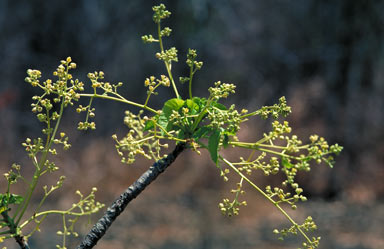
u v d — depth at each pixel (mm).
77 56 19500
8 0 19359
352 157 16359
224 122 1925
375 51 17141
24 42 19188
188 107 2049
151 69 20234
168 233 11438
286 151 1984
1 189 14219
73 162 15578
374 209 14094
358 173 16125
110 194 14898
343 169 15898
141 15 20266
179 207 13711
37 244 9523
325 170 15531
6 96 17312
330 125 16547
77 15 19641
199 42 20156
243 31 19938
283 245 10492
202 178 15438
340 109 16781
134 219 12430
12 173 1910
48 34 19406
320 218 12828
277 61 18719
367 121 17031
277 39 19250
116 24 19984
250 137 15516
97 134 17266
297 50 18516
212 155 1956
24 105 18234
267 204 13672
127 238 10812
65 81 1845
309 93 16844
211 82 20031
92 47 19578
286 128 1949
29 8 19422
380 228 11969
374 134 16969
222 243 10547
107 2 20000
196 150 1980
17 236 1915
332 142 16453
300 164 1934
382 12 16859
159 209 13391
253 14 20156
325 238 11016
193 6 20000
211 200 14195
